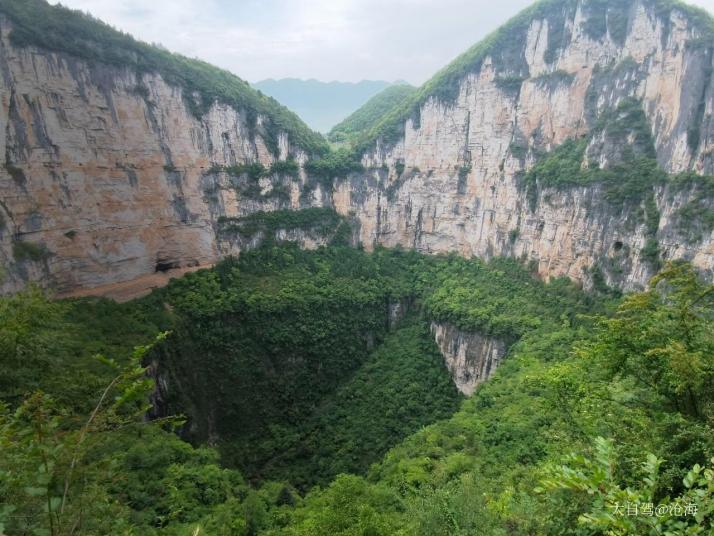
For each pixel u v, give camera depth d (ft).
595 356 50.80
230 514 89.61
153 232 184.34
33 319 68.08
